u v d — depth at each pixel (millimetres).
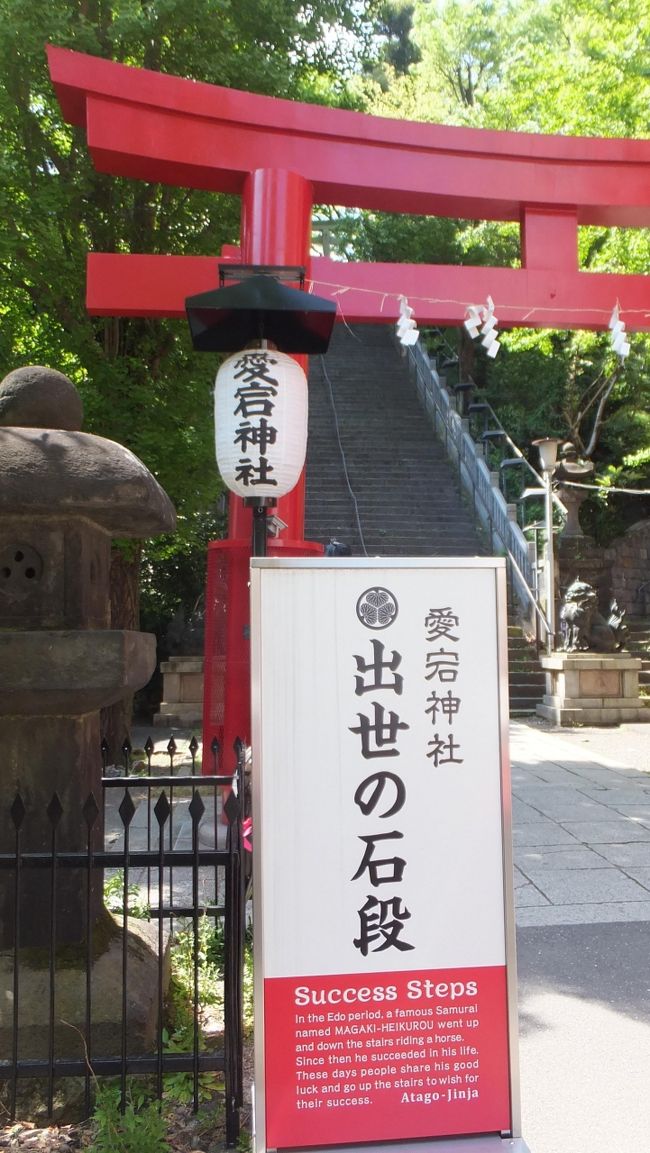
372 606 2512
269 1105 2314
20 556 3166
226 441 4641
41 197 7574
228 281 6656
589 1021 3441
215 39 8086
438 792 2477
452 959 2422
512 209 7352
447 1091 2373
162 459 8008
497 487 15727
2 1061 2916
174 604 14172
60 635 2936
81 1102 2861
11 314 8586
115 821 6547
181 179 6762
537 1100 2893
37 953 3168
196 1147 2697
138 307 6672
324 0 8984
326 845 2418
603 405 18906
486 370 21516
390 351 23094
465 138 7004
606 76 10742
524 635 13875
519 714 12500
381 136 6824
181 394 8578
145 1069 2809
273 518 4836
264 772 2422
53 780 3176
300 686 2463
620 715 11773
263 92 8430
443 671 2518
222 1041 3260
